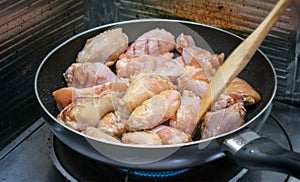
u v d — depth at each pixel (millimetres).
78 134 606
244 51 703
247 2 786
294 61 790
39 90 719
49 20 811
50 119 636
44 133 768
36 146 748
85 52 782
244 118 695
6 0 722
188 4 832
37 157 730
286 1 700
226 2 802
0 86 751
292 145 742
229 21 819
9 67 761
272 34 789
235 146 606
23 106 805
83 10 875
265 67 750
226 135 615
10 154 736
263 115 652
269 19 701
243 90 731
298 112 802
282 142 748
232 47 800
